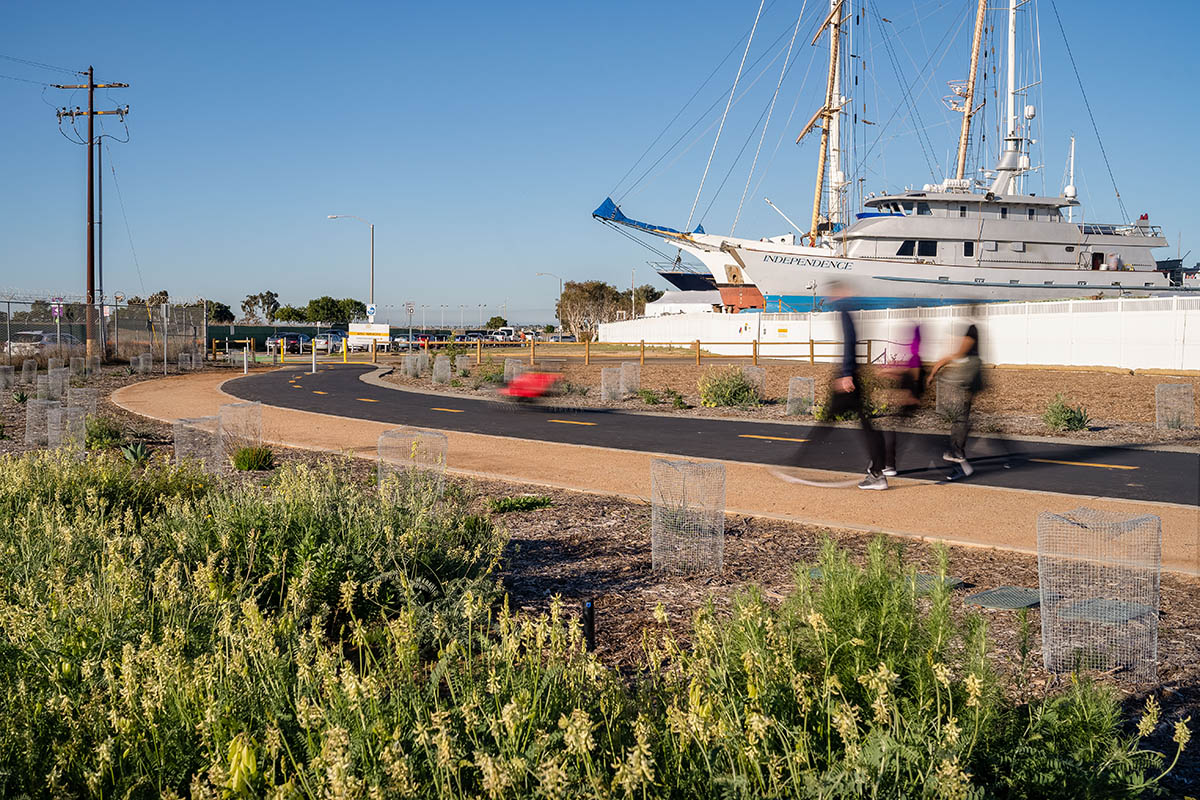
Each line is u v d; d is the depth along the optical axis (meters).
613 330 80.69
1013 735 3.25
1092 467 11.97
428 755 2.74
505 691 3.21
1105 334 32.44
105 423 14.31
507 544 7.54
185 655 3.89
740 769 2.76
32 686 3.49
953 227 55.72
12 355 34.53
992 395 22.09
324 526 6.04
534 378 23.27
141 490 8.04
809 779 2.66
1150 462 12.43
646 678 4.42
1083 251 57.25
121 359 41.09
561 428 16.83
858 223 57.97
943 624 3.41
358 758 2.79
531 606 5.77
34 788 2.91
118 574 4.39
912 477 11.15
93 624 3.98
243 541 5.77
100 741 3.01
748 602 3.97
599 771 2.66
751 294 64.31
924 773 2.77
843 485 10.52
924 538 7.79
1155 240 58.53
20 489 7.39
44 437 14.46
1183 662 4.93
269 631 3.82
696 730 2.76
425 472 8.48
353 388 27.78
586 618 4.16
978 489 10.27
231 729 3.03
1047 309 34.62
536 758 2.73
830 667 3.41
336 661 3.82
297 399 23.55
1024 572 6.72
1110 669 4.71
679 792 2.75
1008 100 56.34
